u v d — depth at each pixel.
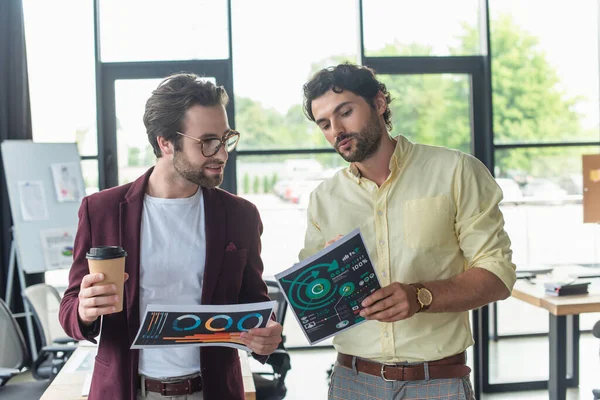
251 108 5.20
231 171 5.21
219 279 1.74
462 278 1.64
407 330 1.72
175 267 1.72
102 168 5.13
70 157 4.91
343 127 1.70
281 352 3.26
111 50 5.11
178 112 1.62
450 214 1.74
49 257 4.74
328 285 1.54
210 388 1.70
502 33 5.10
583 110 5.18
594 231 5.13
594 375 4.61
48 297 3.79
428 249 1.73
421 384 1.72
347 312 1.59
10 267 4.80
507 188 5.12
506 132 5.13
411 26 5.13
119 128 5.14
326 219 1.88
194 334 1.59
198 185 1.77
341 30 5.21
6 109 4.96
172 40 5.13
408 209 1.75
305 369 4.95
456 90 5.14
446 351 1.71
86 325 1.60
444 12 5.14
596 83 5.18
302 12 5.20
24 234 4.70
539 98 5.14
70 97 5.14
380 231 1.79
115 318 1.68
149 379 1.68
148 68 5.12
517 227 5.12
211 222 1.75
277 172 5.25
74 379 2.41
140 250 1.70
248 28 5.17
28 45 5.07
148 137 1.71
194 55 5.14
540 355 4.77
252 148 5.23
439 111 5.14
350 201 1.84
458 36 5.15
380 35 5.11
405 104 5.12
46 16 5.09
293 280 1.53
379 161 1.79
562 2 5.14
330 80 1.69
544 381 4.46
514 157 5.14
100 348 1.71
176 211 1.75
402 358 1.72
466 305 1.60
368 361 1.77
